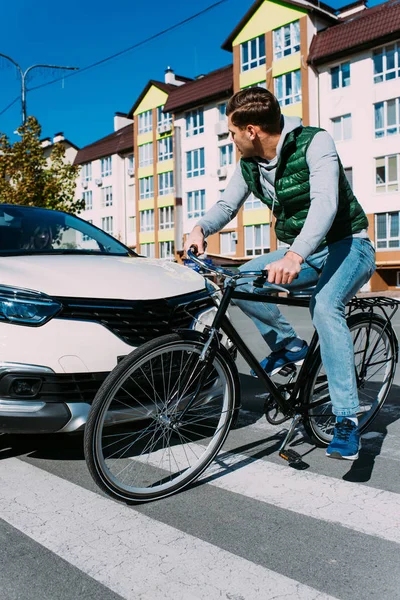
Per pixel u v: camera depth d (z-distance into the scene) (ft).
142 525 8.11
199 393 9.44
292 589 6.41
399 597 6.23
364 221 10.02
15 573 6.87
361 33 96.07
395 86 94.27
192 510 8.61
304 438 12.09
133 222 162.71
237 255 118.52
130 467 9.63
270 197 10.14
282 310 10.49
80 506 8.80
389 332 12.08
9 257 12.16
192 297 11.28
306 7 102.22
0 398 9.61
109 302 10.17
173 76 150.10
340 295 9.51
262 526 8.00
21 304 9.74
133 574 6.79
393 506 8.55
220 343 9.52
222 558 7.13
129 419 9.04
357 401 9.36
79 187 179.22
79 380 9.78
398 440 11.76
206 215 10.62
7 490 9.48
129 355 8.61
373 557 7.09
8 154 79.56
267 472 10.11
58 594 6.42
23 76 76.28
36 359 9.58
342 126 101.50
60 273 10.68
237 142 9.66
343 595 6.29
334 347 9.34
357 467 10.25
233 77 116.26
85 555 7.26
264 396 16.31
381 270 99.04
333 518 8.21
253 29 111.65
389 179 95.91
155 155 143.84
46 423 9.62
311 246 8.54
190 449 9.59
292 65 105.29
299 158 9.27
